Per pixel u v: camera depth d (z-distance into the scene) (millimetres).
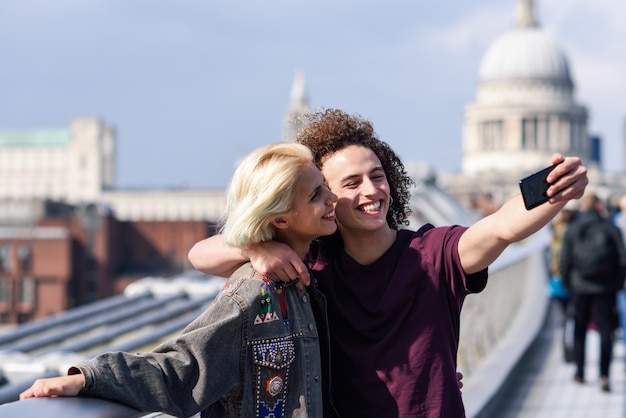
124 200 191875
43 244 109188
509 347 13047
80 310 11891
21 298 108875
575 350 11859
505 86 174125
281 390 3379
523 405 10492
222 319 3281
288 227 3553
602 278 11367
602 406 10492
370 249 3854
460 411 3686
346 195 3846
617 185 172375
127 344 8789
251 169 3449
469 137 177125
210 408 3467
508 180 165125
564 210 13633
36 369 7699
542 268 23203
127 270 115125
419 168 28828
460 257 3703
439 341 3697
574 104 173500
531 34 178625
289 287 3467
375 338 3730
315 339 3486
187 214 187625
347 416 3732
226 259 3680
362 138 4027
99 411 3059
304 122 4098
